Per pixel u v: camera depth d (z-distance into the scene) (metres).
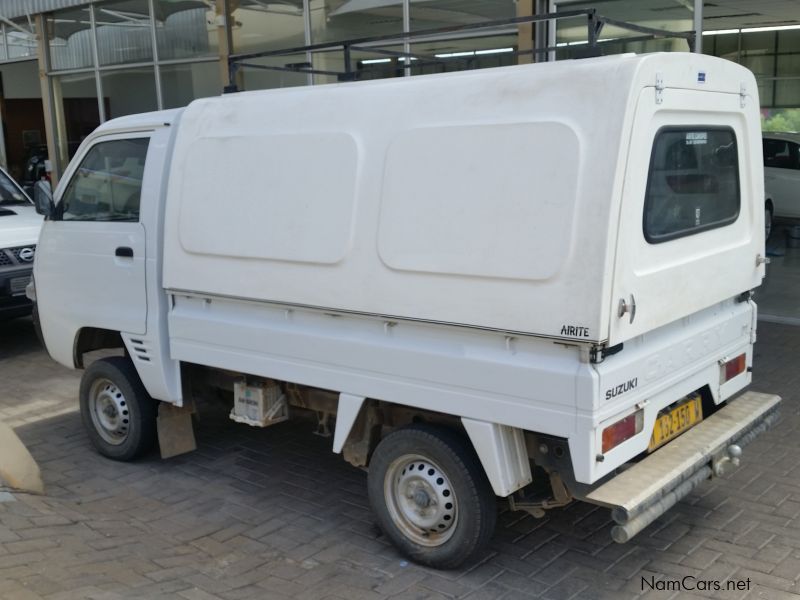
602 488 3.60
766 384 6.83
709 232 4.14
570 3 8.64
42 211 5.85
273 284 4.44
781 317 9.02
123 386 5.59
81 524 4.74
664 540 4.39
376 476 4.25
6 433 5.41
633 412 3.64
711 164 4.14
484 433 3.73
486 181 3.61
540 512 4.00
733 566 4.11
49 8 14.52
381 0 10.05
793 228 13.67
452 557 4.04
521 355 3.60
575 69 3.47
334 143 4.14
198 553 4.46
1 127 18.77
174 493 5.30
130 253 5.27
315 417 5.15
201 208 4.75
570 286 3.39
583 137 3.38
